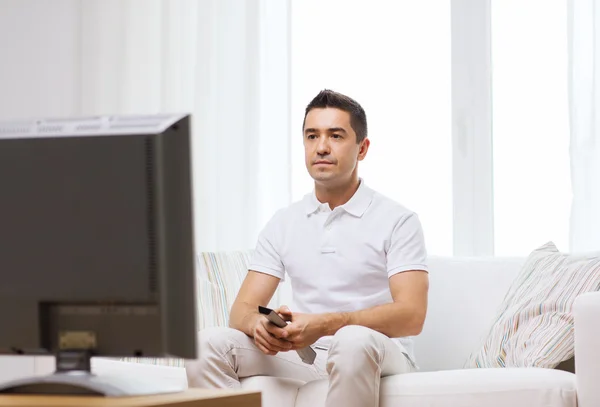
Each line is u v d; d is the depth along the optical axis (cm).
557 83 368
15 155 152
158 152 146
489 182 375
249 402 155
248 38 423
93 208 148
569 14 354
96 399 138
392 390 237
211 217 429
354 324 250
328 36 416
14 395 147
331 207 289
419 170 393
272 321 242
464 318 306
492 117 378
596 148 344
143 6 455
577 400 220
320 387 246
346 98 286
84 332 151
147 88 452
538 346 256
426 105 393
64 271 150
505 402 223
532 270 291
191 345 146
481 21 380
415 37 398
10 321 153
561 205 364
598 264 265
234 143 423
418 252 273
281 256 291
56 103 472
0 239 153
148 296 146
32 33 478
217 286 328
